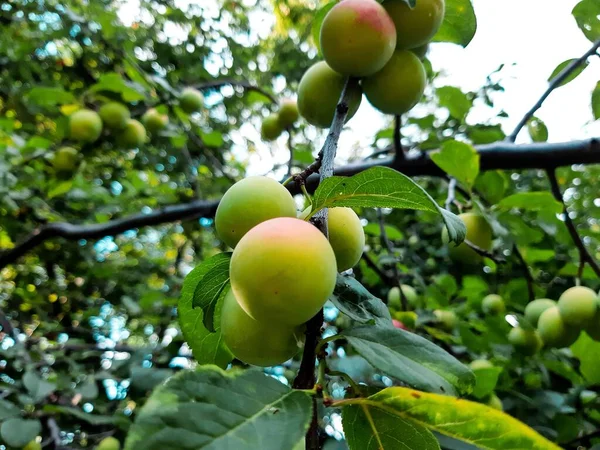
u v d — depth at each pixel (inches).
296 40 28.9
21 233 21.3
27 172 17.7
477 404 3.4
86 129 15.0
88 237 16.2
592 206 18.0
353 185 4.3
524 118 11.2
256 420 3.3
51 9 20.6
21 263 27.3
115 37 18.8
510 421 3.4
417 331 13.2
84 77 23.5
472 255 11.2
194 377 3.4
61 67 23.2
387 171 4.0
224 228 5.0
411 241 19.4
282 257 3.9
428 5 6.7
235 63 25.1
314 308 4.0
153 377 13.2
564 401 12.0
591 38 10.4
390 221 19.6
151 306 19.6
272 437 3.2
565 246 15.6
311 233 4.1
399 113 7.3
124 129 16.0
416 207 4.4
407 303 12.9
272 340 4.7
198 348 5.8
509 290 13.9
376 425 4.1
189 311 5.6
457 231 4.6
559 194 10.9
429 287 15.2
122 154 22.6
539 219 12.7
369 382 10.6
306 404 3.5
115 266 26.6
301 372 4.2
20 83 22.7
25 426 11.9
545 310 11.1
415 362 4.3
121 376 16.1
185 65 23.7
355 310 5.0
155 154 23.1
